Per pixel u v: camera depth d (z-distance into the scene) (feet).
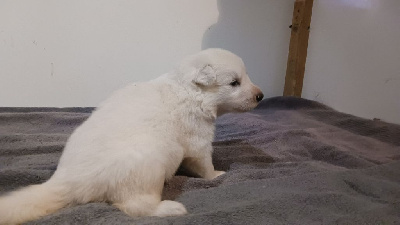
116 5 2.25
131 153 1.00
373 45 2.56
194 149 1.30
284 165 1.52
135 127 1.09
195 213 1.01
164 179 1.11
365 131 2.17
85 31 2.23
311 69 2.77
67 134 1.74
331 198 1.13
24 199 0.91
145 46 2.37
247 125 2.07
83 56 2.27
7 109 2.01
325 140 1.90
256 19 2.59
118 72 2.36
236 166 1.51
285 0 2.64
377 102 2.61
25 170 1.23
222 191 1.18
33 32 2.14
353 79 2.68
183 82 1.31
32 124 1.86
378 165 1.48
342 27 2.65
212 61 1.32
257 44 2.65
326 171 1.39
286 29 2.71
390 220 0.98
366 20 2.55
